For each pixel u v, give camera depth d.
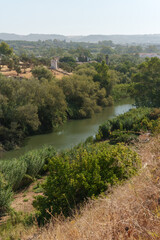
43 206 7.88
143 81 41.25
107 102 49.16
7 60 64.38
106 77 54.91
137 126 20.97
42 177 15.48
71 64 102.31
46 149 17.77
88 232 3.90
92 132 31.94
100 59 133.25
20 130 29.33
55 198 7.80
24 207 10.91
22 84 33.25
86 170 7.90
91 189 7.24
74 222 4.83
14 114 29.47
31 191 13.30
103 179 7.45
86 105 41.97
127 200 4.16
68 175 7.89
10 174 13.23
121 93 59.12
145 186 4.29
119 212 3.97
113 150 8.05
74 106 41.69
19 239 6.57
